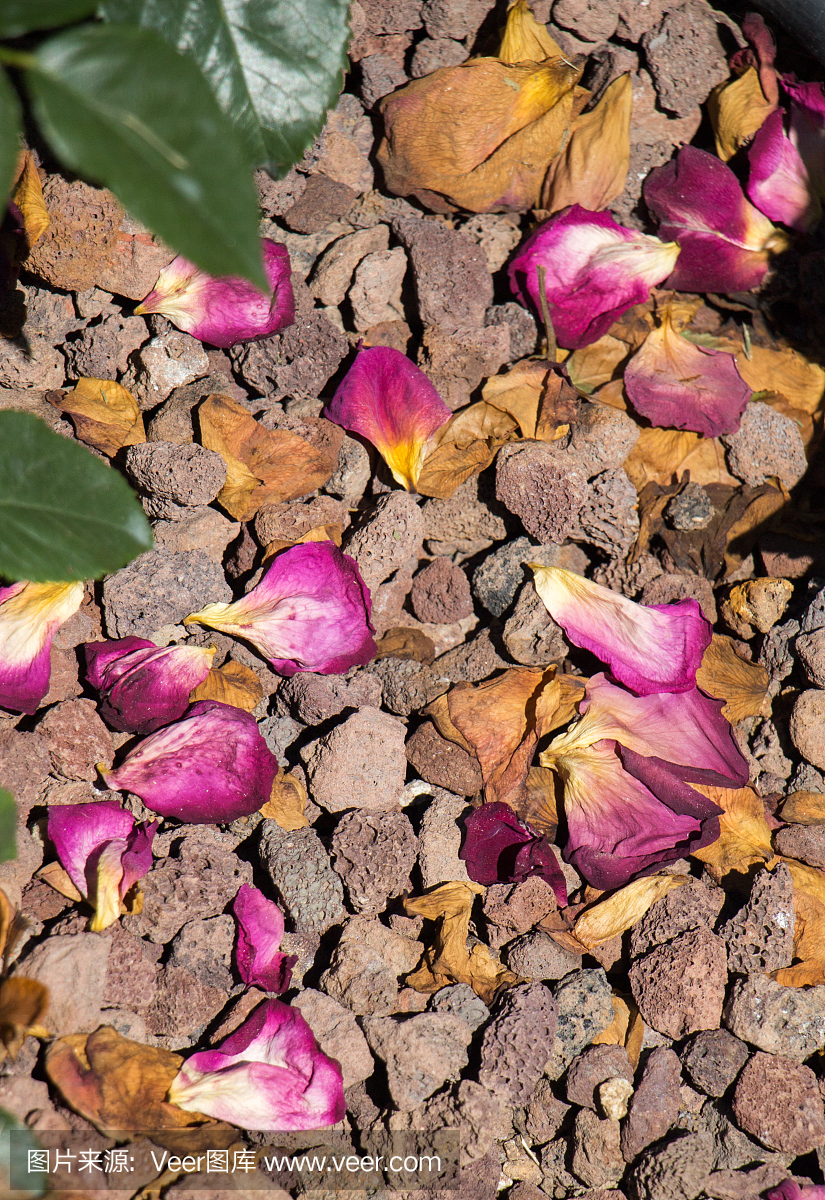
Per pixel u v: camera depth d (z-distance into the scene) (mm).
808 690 1000
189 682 997
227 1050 964
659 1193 960
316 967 986
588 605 1008
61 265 1007
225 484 1013
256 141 928
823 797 1000
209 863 982
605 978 985
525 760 1002
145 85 665
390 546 1012
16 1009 921
